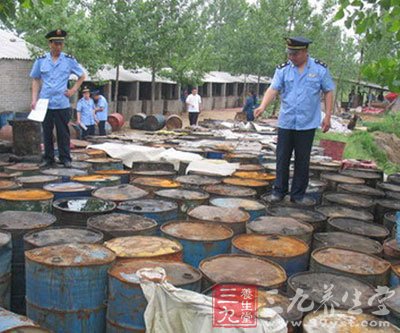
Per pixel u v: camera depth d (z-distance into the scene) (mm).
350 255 4477
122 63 25734
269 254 4328
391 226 5887
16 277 4551
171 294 3219
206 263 4117
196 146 10508
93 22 21766
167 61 27047
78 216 5234
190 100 21688
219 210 5641
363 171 9047
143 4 24797
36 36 19969
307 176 6508
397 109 38438
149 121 23422
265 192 7203
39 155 8438
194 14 27328
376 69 5812
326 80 6281
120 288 3604
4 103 20891
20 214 5039
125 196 6078
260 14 25719
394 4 5441
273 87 6367
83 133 14297
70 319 3705
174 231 4844
